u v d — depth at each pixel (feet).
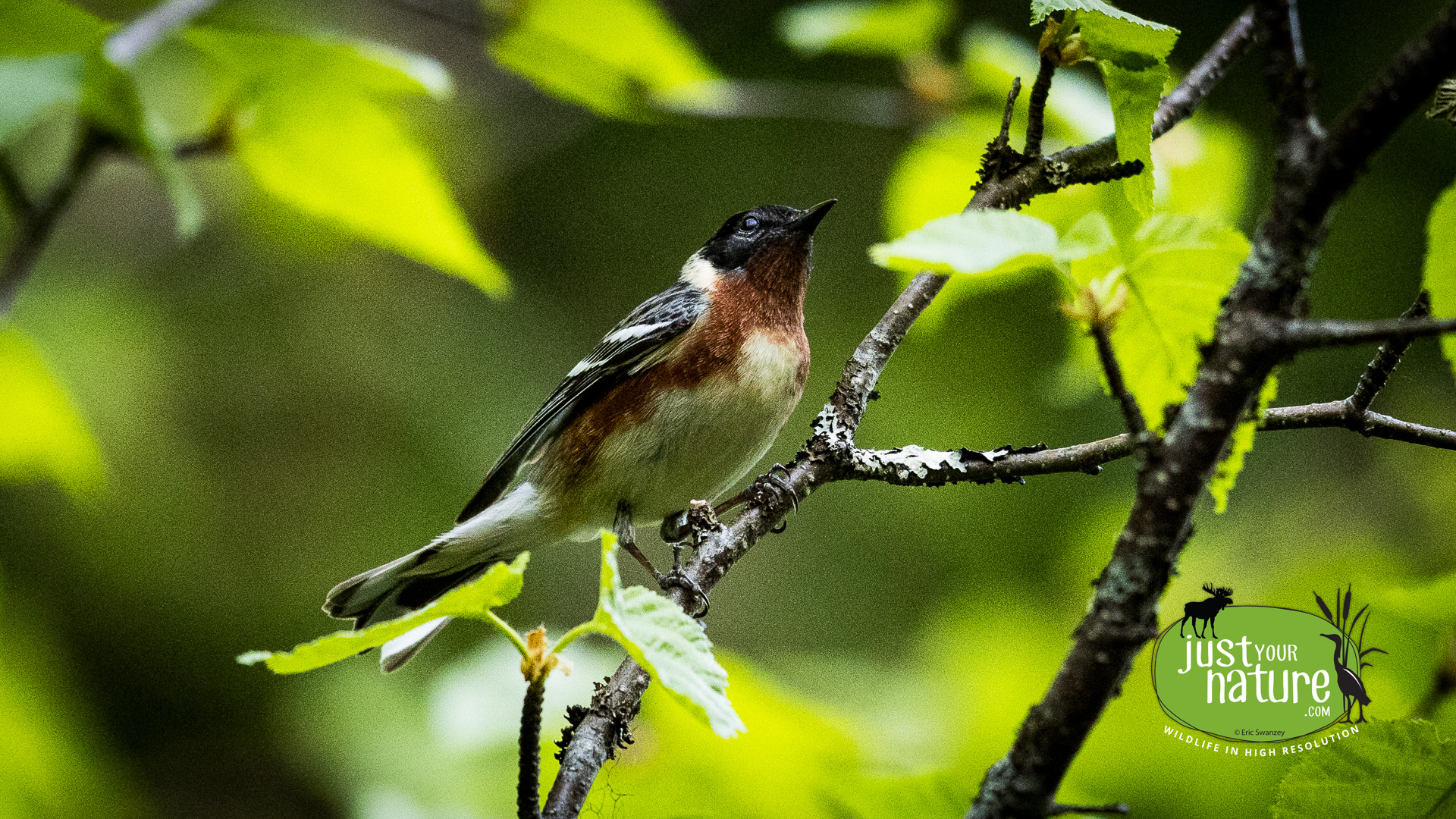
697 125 47.24
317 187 19.42
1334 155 10.52
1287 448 36.60
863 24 27.71
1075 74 26.48
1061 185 19.92
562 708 24.11
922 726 26.86
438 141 42.75
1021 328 38.50
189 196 17.38
